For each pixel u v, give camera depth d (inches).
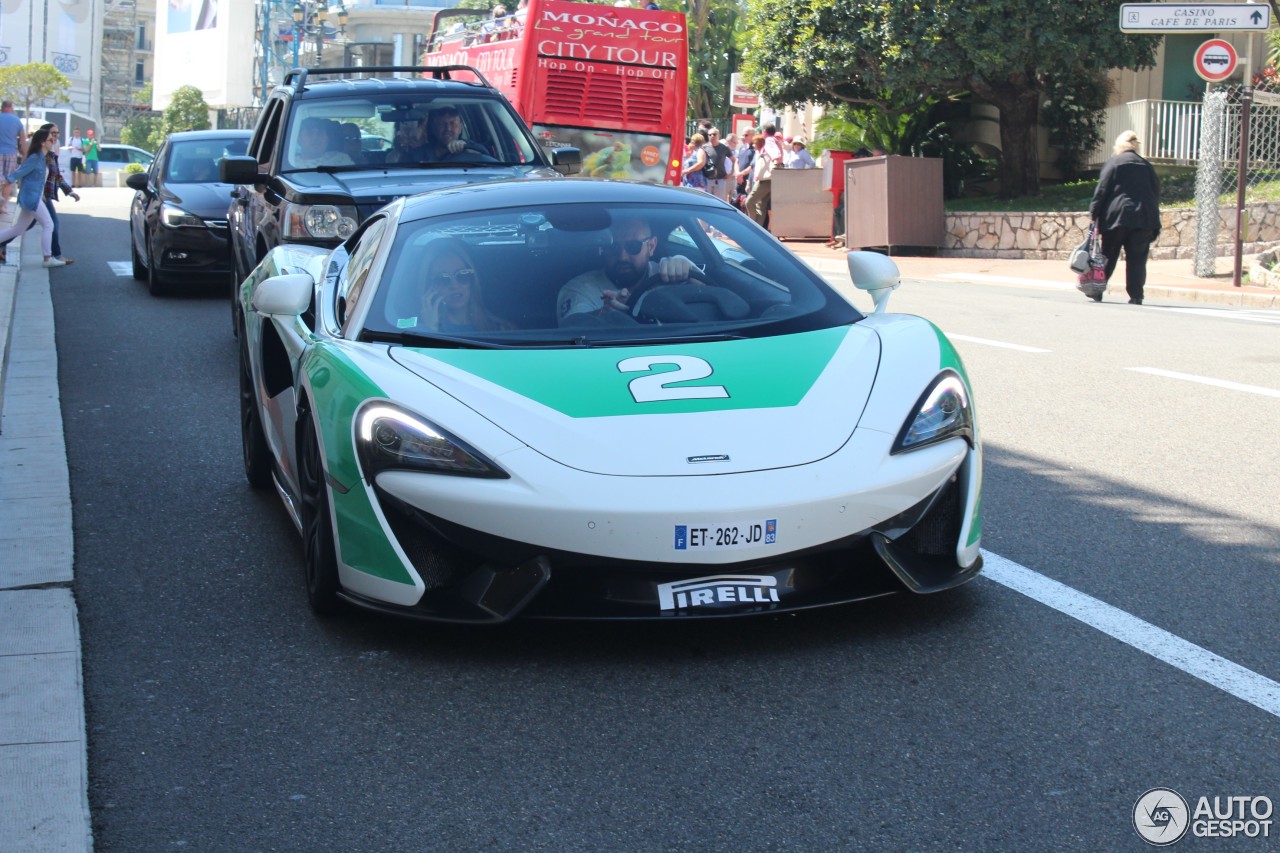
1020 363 357.4
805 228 916.6
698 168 927.7
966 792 118.3
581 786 121.3
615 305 179.3
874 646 152.8
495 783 122.4
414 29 3002.0
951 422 157.9
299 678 148.4
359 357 164.6
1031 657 149.2
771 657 150.3
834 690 140.9
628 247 189.9
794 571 147.5
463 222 193.9
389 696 142.8
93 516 220.5
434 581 149.6
